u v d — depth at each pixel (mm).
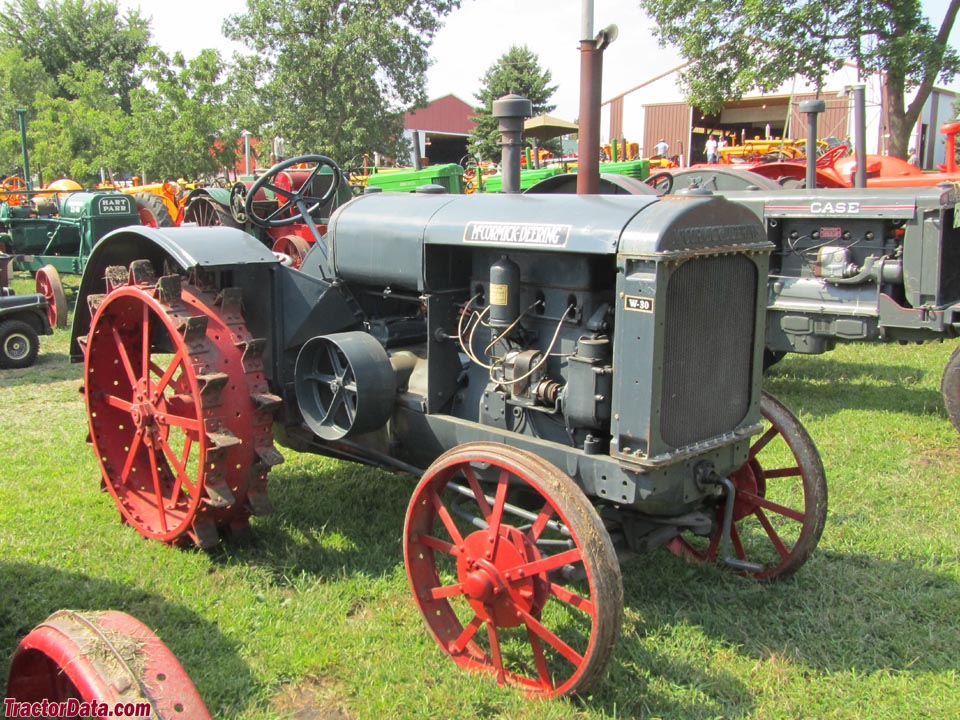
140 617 2992
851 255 5742
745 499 3404
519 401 2924
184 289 3383
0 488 4129
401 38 19125
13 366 6961
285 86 18953
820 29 12141
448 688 2615
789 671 2744
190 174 18281
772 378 6688
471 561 2701
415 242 3166
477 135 30094
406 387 3371
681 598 3230
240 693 2600
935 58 12227
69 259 10438
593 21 3025
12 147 25422
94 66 42562
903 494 4250
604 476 2648
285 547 3514
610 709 2545
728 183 7355
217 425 3186
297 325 3545
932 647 2896
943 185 5426
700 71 13156
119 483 3793
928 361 7316
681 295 2555
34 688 1961
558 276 2854
